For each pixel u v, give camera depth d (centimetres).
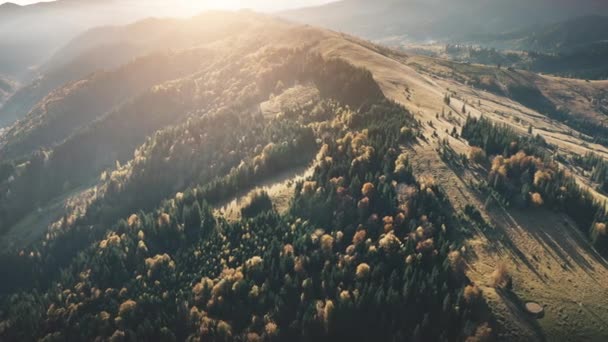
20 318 12112
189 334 10075
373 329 9019
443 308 8769
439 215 11331
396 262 10062
